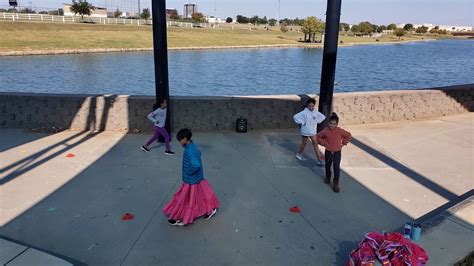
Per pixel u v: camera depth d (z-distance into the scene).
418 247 4.52
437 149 9.30
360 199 6.66
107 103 10.12
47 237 5.34
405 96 11.62
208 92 31.11
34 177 7.26
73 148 8.89
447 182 7.44
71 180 7.16
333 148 6.81
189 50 58.50
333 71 9.27
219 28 93.12
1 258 4.69
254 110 10.46
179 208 5.57
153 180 7.23
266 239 5.39
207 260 4.91
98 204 6.29
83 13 69.12
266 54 58.59
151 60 44.47
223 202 6.43
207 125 10.39
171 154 8.61
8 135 9.78
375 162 8.40
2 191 6.66
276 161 8.32
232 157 8.51
